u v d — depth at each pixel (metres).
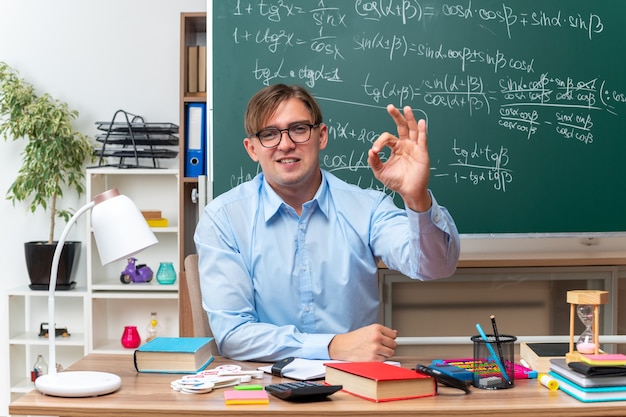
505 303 3.10
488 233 3.17
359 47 3.16
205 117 3.49
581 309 1.67
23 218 4.02
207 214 2.09
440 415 1.41
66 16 3.97
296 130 1.97
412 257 1.80
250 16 3.15
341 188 2.15
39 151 3.75
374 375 1.48
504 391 1.54
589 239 3.52
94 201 1.66
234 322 1.92
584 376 1.47
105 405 1.45
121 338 3.95
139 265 3.86
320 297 2.08
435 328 3.09
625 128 3.20
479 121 3.17
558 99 3.18
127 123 3.78
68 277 3.84
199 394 1.53
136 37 3.96
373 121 3.16
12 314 3.89
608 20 3.18
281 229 2.08
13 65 3.98
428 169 1.66
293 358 1.77
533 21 3.17
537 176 3.17
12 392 3.86
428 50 3.16
